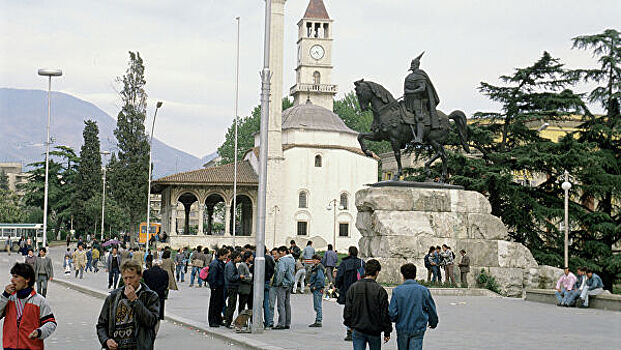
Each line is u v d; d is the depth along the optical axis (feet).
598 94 158.61
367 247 109.09
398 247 103.96
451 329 64.08
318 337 57.67
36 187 379.14
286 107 467.11
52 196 376.48
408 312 36.68
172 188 312.09
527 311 83.76
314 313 78.54
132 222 308.19
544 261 140.87
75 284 125.59
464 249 106.93
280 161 320.50
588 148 148.66
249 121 427.33
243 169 327.88
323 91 422.82
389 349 52.44
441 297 98.12
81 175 367.04
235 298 63.72
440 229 106.52
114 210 352.49
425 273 105.19
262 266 60.75
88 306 88.38
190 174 315.78
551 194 153.07
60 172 393.50
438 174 153.58
